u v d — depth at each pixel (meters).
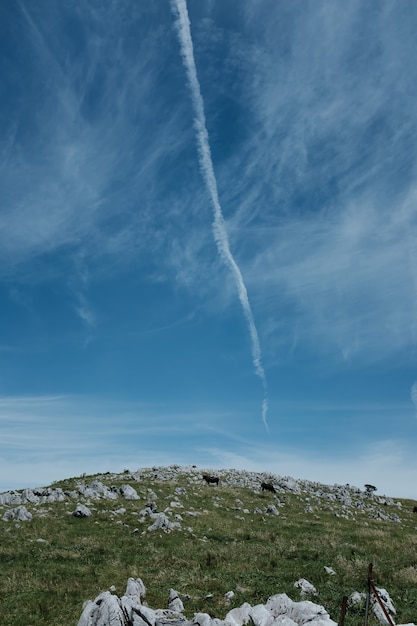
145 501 39.81
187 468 65.50
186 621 14.99
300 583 19.27
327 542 29.81
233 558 23.94
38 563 23.12
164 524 31.94
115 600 15.24
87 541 27.72
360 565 23.02
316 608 15.46
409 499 66.81
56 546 26.53
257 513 41.12
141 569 22.00
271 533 32.09
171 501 40.66
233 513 39.84
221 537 30.86
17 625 16.36
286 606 16.05
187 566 22.34
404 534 37.50
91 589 19.33
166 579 20.31
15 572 21.42
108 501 38.56
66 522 32.41
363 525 41.09
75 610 17.25
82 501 38.06
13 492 41.81
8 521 31.83
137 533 30.55
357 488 67.69
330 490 61.47
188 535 30.52
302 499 50.84
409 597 18.45
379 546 29.00
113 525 32.31
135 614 15.16
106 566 22.59
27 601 18.20
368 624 15.43
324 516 43.66
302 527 36.72
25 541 27.31
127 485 42.06
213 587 19.20
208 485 51.38
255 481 59.16
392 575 21.47
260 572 21.33
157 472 58.34
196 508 39.78
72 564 23.03
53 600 18.20
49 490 39.91
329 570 21.86
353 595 17.78
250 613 15.69
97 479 50.59
